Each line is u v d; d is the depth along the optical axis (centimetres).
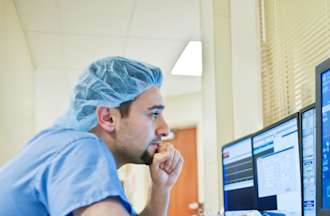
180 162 125
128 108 101
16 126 318
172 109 545
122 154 102
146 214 125
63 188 78
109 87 100
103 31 359
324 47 186
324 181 91
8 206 83
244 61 241
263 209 149
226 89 245
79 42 381
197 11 321
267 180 146
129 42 383
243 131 233
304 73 201
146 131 102
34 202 84
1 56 261
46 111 563
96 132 100
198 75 466
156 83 109
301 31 207
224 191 193
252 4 245
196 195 519
